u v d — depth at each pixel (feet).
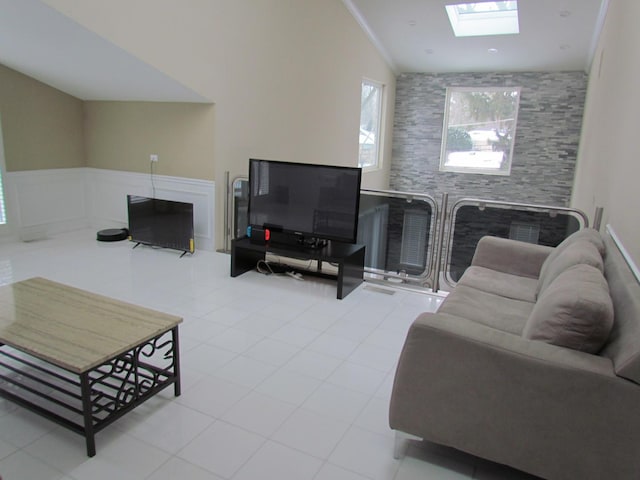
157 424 7.21
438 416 6.26
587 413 5.46
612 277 7.52
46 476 6.12
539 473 5.86
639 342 5.18
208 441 6.88
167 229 16.22
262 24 17.04
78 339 6.86
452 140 28.22
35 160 17.57
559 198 26.18
